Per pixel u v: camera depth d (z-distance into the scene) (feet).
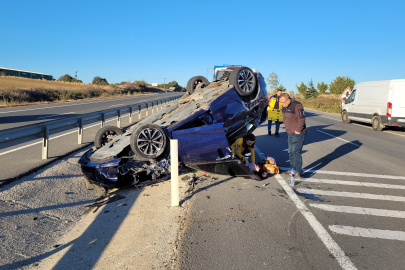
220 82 26.48
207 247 11.09
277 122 40.81
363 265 9.85
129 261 10.47
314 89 160.35
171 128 18.83
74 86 174.50
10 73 283.59
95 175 18.11
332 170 23.04
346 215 14.12
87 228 13.48
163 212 14.64
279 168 22.79
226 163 19.03
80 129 28.40
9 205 14.03
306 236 11.93
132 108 50.44
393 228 12.74
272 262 10.02
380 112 47.62
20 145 27.45
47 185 17.22
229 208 14.97
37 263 10.79
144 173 18.42
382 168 23.81
